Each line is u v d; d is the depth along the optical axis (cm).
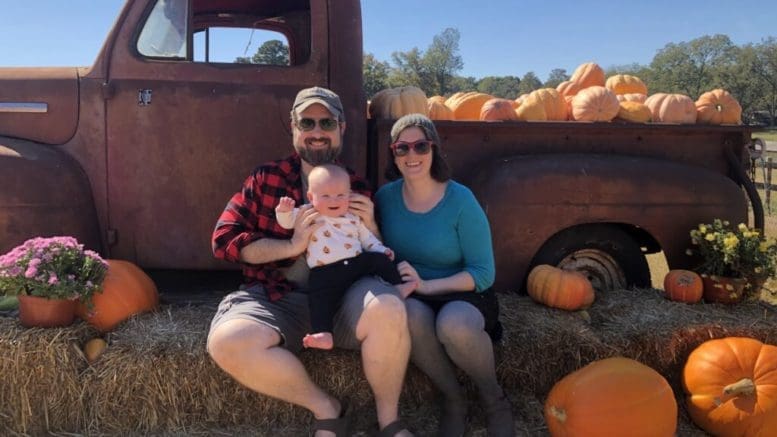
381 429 239
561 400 255
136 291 291
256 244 246
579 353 292
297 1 397
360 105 328
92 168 316
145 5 314
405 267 255
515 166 326
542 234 325
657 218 334
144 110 313
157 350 263
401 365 236
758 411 260
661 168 338
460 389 262
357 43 328
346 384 268
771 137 3334
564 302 313
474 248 260
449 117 381
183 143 316
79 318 281
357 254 245
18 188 290
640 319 309
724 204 341
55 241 267
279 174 260
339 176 241
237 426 270
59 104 313
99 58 314
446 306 245
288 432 268
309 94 254
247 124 318
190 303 322
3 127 316
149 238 319
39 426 263
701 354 285
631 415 245
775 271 329
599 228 345
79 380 262
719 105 389
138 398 263
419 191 263
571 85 471
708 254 329
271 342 232
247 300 248
